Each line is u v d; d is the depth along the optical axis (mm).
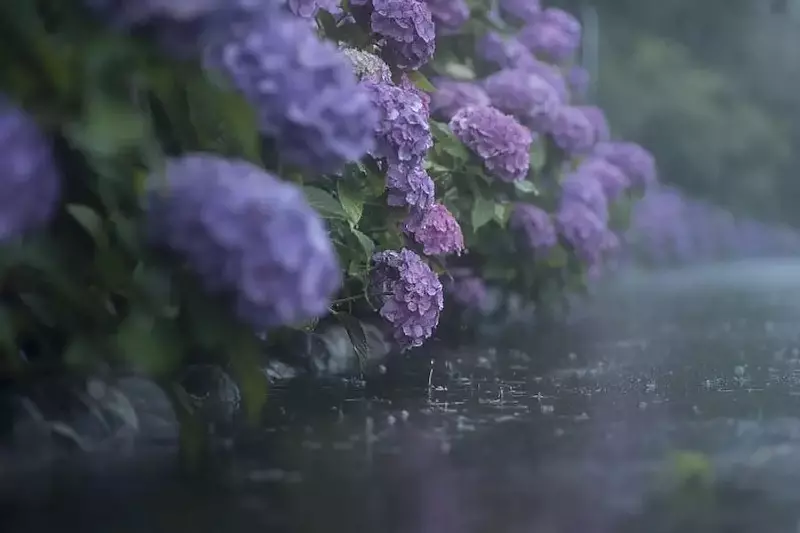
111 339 3076
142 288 3023
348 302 3811
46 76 2969
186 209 2941
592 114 6078
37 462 3057
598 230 4992
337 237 3682
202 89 3066
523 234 4641
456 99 4258
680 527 2828
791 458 3115
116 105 2988
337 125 3113
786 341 4699
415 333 3740
